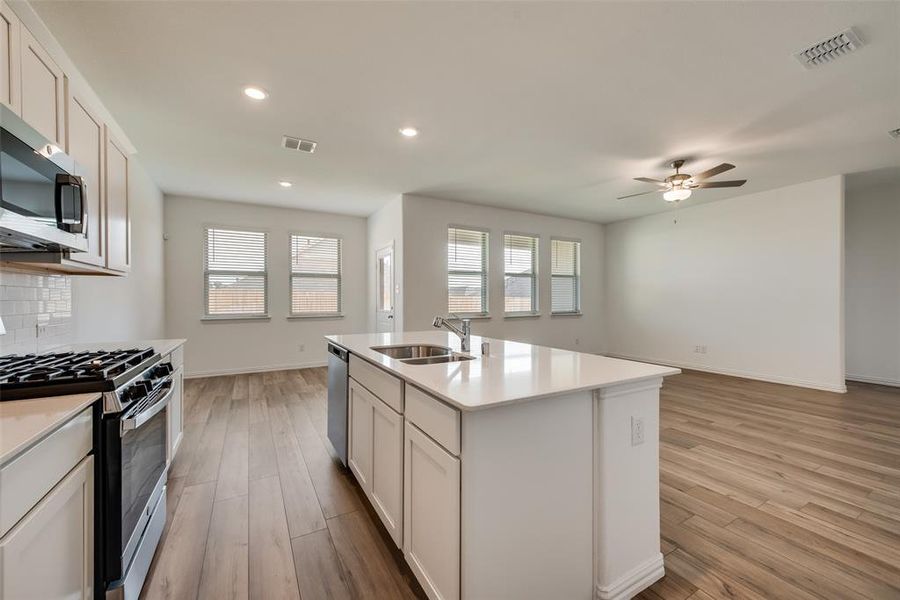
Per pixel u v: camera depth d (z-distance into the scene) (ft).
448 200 18.16
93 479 4.10
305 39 6.79
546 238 21.57
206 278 17.63
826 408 12.70
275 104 9.05
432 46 7.02
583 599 4.82
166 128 10.27
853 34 6.71
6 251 5.42
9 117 3.85
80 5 5.92
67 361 5.43
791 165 13.33
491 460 4.16
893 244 15.84
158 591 4.99
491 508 4.17
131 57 7.23
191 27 6.45
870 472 8.18
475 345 8.75
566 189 16.33
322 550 5.84
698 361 19.13
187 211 17.24
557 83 8.25
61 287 7.95
